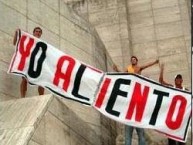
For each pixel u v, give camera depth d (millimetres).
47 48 11234
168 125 10602
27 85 12070
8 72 11070
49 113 9727
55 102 10141
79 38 15258
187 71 18828
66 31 14750
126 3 20812
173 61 19203
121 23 20172
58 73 11039
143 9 20594
